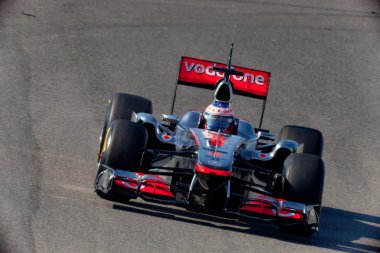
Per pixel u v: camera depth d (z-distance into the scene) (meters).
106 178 35.94
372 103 62.69
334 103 61.59
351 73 68.88
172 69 64.00
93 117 51.81
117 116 41.53
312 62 70.12
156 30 72.75
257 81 45.53
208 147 35.91
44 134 46.97
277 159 40.44
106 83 58.84
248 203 35.72
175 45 69.44
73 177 40.75
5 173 39.09
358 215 41.44
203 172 34.41
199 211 35.34
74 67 61.12
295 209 35.53
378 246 36.81
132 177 35.81
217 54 68.50
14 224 32.44
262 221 35.12
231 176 36.72
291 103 60.34
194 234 34.34
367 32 80.31
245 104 58.97
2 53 61.12
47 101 53.12
